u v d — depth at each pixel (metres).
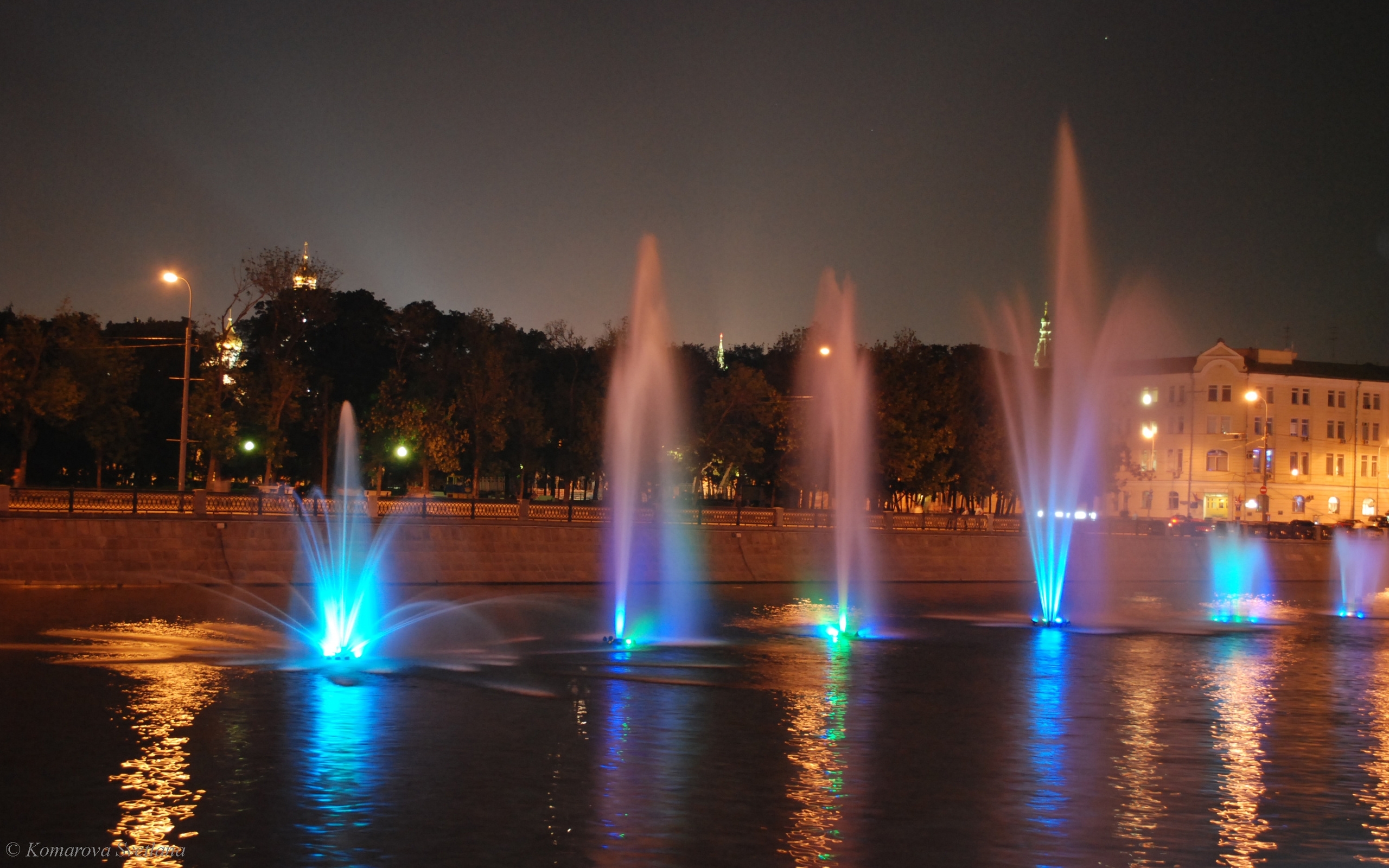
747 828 16.75
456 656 32.09
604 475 73.56
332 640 33.84
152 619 35.69
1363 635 44.59
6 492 41.78
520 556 51.62
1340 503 118.19
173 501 45.53
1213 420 116.06
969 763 21.03
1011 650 37.06
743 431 73.12
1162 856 16.06
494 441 73.19
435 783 18.69
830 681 29.84
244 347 74.88
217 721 22.66
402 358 79.75
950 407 78.25
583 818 17.05
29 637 31.89
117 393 71.62
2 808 16.97
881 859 15.58
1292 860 15.99
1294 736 24.34
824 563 60.62
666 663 31.92
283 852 15.35
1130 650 37.97
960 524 67.94
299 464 83.94
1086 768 20.86
